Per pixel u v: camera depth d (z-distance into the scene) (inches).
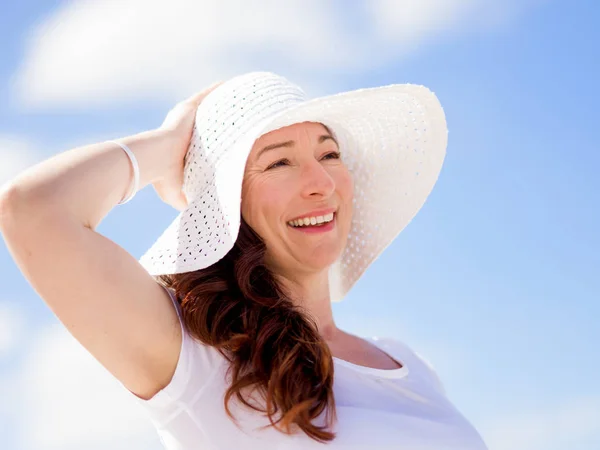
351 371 87.7
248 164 91.1
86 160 78.2
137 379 79.8
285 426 77.5
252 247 89.3
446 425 88.6
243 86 96.0
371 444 80.0
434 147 104.4
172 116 100.0
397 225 107.3
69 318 74.4
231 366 80.7
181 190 99.7
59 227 71.3
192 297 83.3
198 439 78.6
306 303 95.0
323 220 92.6
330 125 102.1
